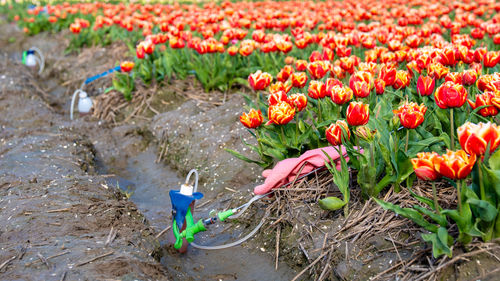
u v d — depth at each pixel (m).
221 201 5.53
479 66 5.11
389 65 5.04
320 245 4.10
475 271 3.33
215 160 6.26
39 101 9.19
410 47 6.56
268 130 5.04
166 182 6.45
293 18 9.29
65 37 14.92
